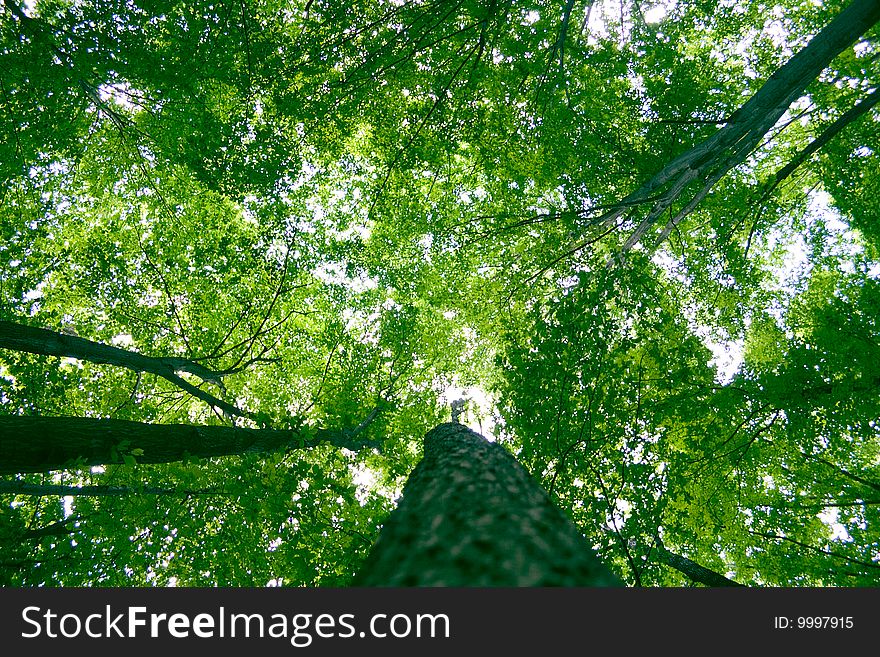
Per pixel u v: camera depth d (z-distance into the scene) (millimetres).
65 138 8406
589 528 5727
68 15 6199
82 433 4578
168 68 6742
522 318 10508
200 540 6473
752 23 10750
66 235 10469
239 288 10742
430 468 3254
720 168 8359
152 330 10367
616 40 9523
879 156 9430
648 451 6223
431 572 1664
